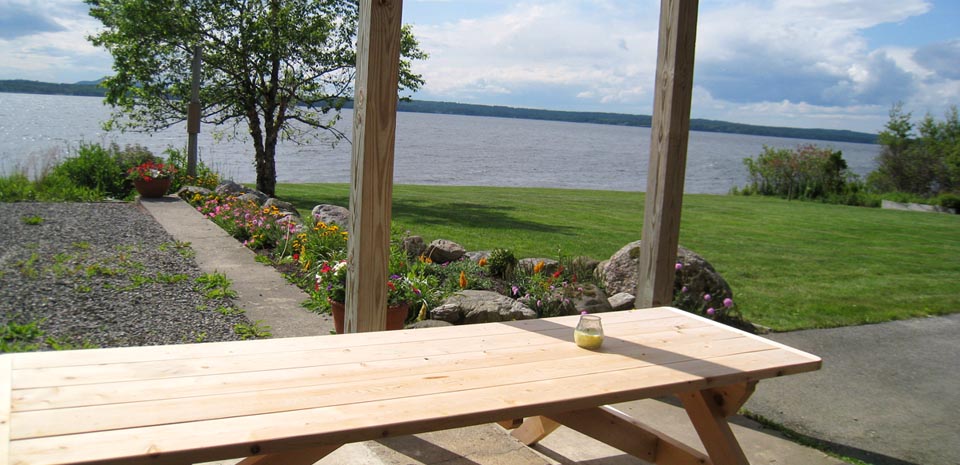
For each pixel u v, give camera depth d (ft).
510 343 7.55
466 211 41.50
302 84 46.91
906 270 27.86
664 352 7.55
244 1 44.29
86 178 34.83
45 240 21.21
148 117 48.96
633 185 104.12
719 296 17.48
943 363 15.38
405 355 6.86
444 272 18.83
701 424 7.83
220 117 47.42
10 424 4.57
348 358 6.63
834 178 75.51
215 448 4.50
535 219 38.63
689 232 36.99
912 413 12.28
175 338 13.01
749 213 50.60
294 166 113.50
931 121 89.35
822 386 13.46
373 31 8.70
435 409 5.44
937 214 61.57
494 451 8.99
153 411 4.99
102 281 16.78
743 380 7.01
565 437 10.22
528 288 17.15
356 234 9.21
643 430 8.30
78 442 4.40
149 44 43.42
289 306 15.62
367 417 5.18
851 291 22.84
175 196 33.04
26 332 12.50
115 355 6.18
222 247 21.86
